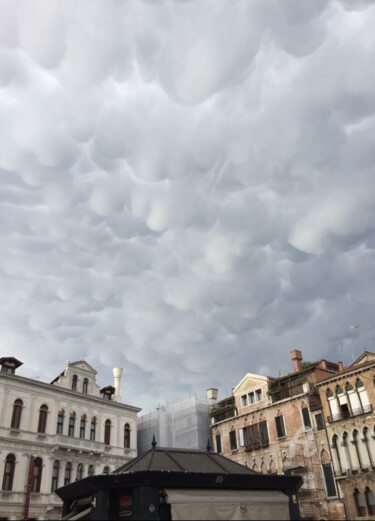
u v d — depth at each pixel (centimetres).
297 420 4525
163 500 1568
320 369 4700
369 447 3838
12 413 4406
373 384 3938
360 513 3744
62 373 5247
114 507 1554
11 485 4141
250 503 1616
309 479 4194
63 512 1841
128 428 5575
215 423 5497
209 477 1561
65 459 4675
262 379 5100
